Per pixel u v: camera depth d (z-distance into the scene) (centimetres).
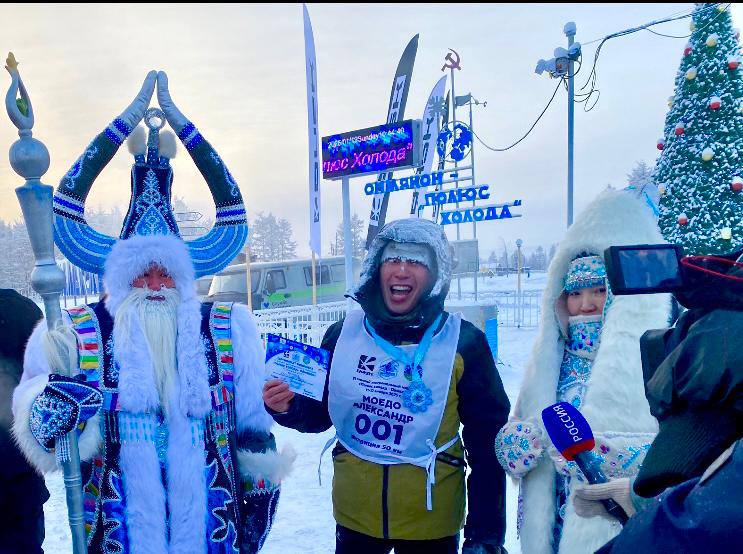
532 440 186
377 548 216
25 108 191
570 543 173
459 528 216
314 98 1309
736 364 66
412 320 213
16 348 212
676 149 707
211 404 199
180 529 189
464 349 214
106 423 191
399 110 1470
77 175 212
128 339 195
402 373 210
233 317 216
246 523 209
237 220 235
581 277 195
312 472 534
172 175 233
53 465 185
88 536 187
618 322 181
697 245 682
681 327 83
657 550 68
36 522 205
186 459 192
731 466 65
